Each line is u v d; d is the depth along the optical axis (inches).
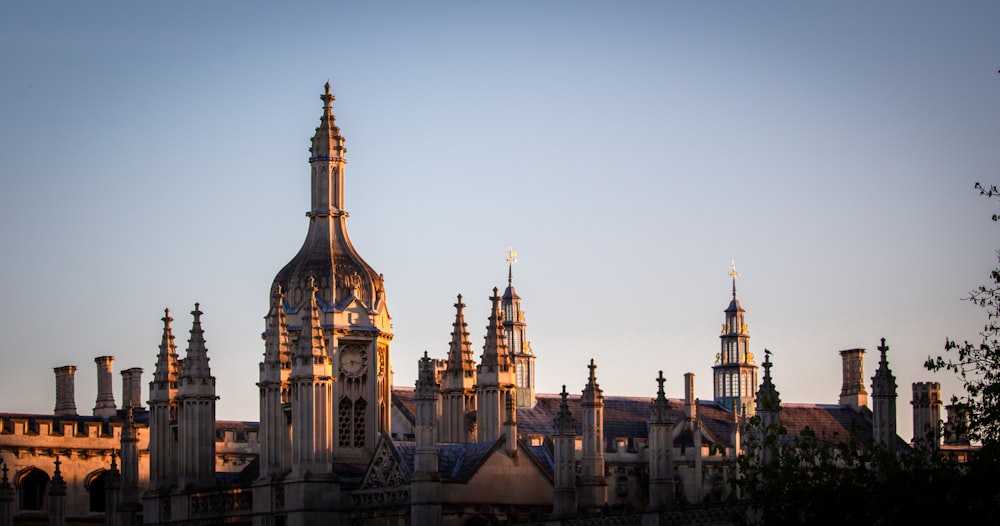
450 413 3890.3
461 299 3946.9
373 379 3890.3
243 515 3772.1
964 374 2647.6
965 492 2544.3
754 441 2810.0
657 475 3053.6
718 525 2920.8
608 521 3142.2
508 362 3816.4
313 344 3661.4
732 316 5940.0
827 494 2600.9
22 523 4992.6
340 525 3627.0
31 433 5027.1
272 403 3732.8
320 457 3634.4
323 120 4025.6
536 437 4766.2
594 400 3415.4
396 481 3570.4
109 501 4254.4
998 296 2640.3
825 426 5615.2
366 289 3929.6
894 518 2559.1
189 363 3973.9
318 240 3973.9
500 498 3540.8
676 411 5467.5
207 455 3961.6
